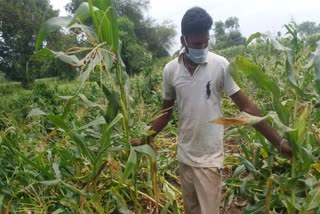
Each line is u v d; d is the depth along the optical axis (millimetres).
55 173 2885
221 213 3043
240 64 1916
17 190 2938
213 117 2125
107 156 2330
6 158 3328
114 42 2045
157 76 9984
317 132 3182
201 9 1981
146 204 3285
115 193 2664
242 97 2080
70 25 1866
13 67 28250
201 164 2174
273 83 1969
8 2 28359
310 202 1933
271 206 2693
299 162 2166
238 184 3250
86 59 1779
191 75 2131
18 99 10398
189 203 2408
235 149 4219
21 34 27844
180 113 2238
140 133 2240
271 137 2076
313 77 3344
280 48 2217
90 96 7246
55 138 4652
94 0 2020
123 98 2195
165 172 3832
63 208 2902
